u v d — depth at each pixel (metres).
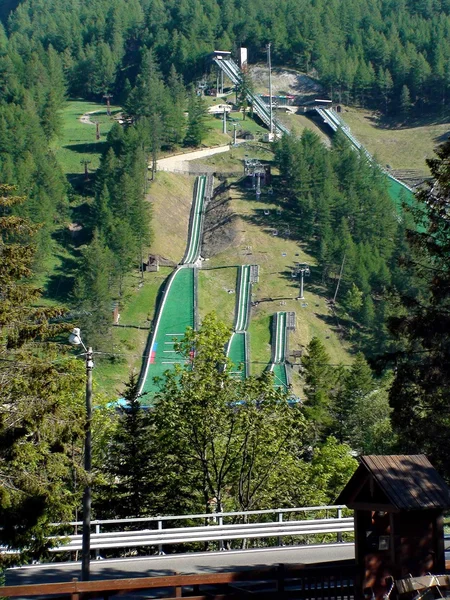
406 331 40.72
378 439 92.19
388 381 116.44
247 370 166.75
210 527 41.59
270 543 53.59
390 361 41.69
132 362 168.38
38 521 34.50
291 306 197.88
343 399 108.06
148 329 182.88
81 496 36.53
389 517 25.81
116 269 194.62
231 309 197.38
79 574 36.22
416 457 26.95
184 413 54.12
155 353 171.75
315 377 112.88
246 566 36.78
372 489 25.92
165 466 55.50
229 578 24.61
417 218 42.31
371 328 189.75
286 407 55.53
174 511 54.88
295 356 177.00
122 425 57.41
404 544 25.48
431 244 41.06
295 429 55.78
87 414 35.78
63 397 41.19
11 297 35.94
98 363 164.75
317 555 39.62
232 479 55.09
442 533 25.97
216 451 54.91
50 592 23.64
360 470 26.33
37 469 35.28
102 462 56.28
